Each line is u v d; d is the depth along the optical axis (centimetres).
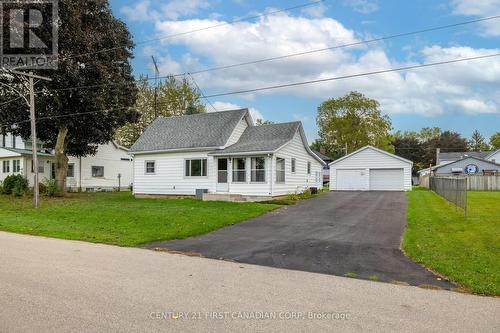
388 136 6259
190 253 963
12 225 1439
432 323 491
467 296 617
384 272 774
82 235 1222
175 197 2559
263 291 626
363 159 3556
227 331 454
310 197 2494
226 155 2355
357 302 575
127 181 4084
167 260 870
